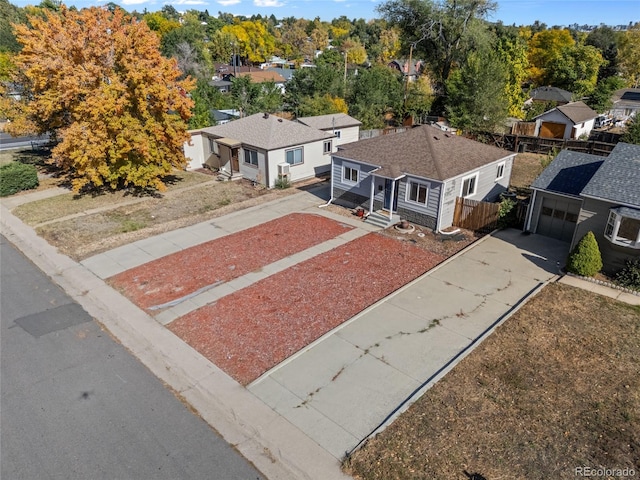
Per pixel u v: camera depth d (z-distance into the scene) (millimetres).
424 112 46062
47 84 24609
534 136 38156
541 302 14695
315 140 28812
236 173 29078
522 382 11008
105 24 23828
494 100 38344
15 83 30844
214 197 25641
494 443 9227
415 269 17141
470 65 39219
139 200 25094
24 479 8641
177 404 10570
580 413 10023
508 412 10055
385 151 22469
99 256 18391
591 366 11594
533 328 13250
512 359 11875
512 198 23906
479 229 20766
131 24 24656
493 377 11195
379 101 44688
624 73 72562
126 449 9312
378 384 11094
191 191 26703
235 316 14078
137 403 10609
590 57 59125
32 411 10375
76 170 25141
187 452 9227
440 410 10117
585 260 15969
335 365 11797
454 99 40562
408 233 20500
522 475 8500
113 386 11180
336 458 8977
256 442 9445
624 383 10969
